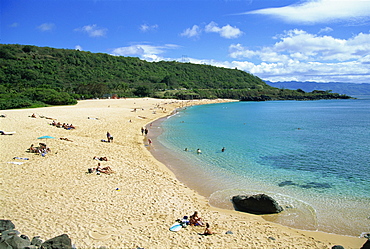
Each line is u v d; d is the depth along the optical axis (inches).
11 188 606.5
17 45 6215.6
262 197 588.4
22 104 2605.8
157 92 5797.2
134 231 459.5
